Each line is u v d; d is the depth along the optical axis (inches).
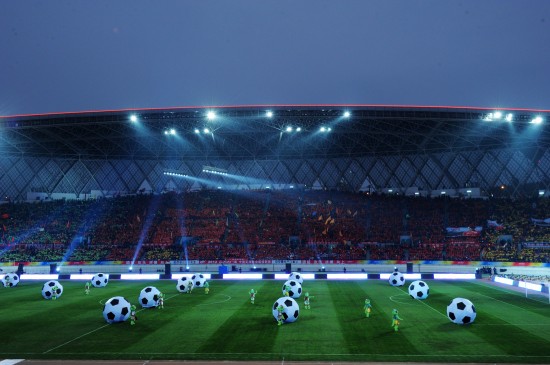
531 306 1445.6
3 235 3213.6
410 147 3501.5
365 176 3789.4
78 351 934.4
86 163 3909.9
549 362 845.2
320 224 3228.3
